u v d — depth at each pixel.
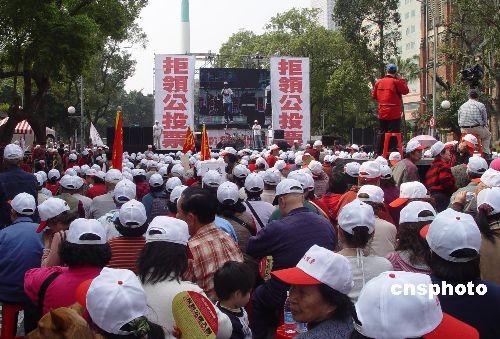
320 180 10.80
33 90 35.56
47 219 6.12
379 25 44.72
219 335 4.09
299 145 34.75
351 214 4.47
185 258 4.11
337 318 3.45
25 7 17.97
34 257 6.20
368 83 54.31
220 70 44.69
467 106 13.70
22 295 6.16
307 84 36.09
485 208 4.93
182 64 35.38
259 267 5.63
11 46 19.25
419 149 9.81
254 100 44.91
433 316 2.61
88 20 19.53
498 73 31.42
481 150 13.46
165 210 9.06
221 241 5.23
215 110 44.84
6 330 6.23
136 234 5.37
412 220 4.59
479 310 3.67
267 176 8.61
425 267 4.43
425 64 42.75
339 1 44.41
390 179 8.17
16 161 9.59
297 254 5.42
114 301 3.02
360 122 64.81
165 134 35.41
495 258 4.78
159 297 3.92
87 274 4.56
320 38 58.06
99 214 9.21
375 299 2.58
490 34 28.31
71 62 19.73
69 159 24.84
